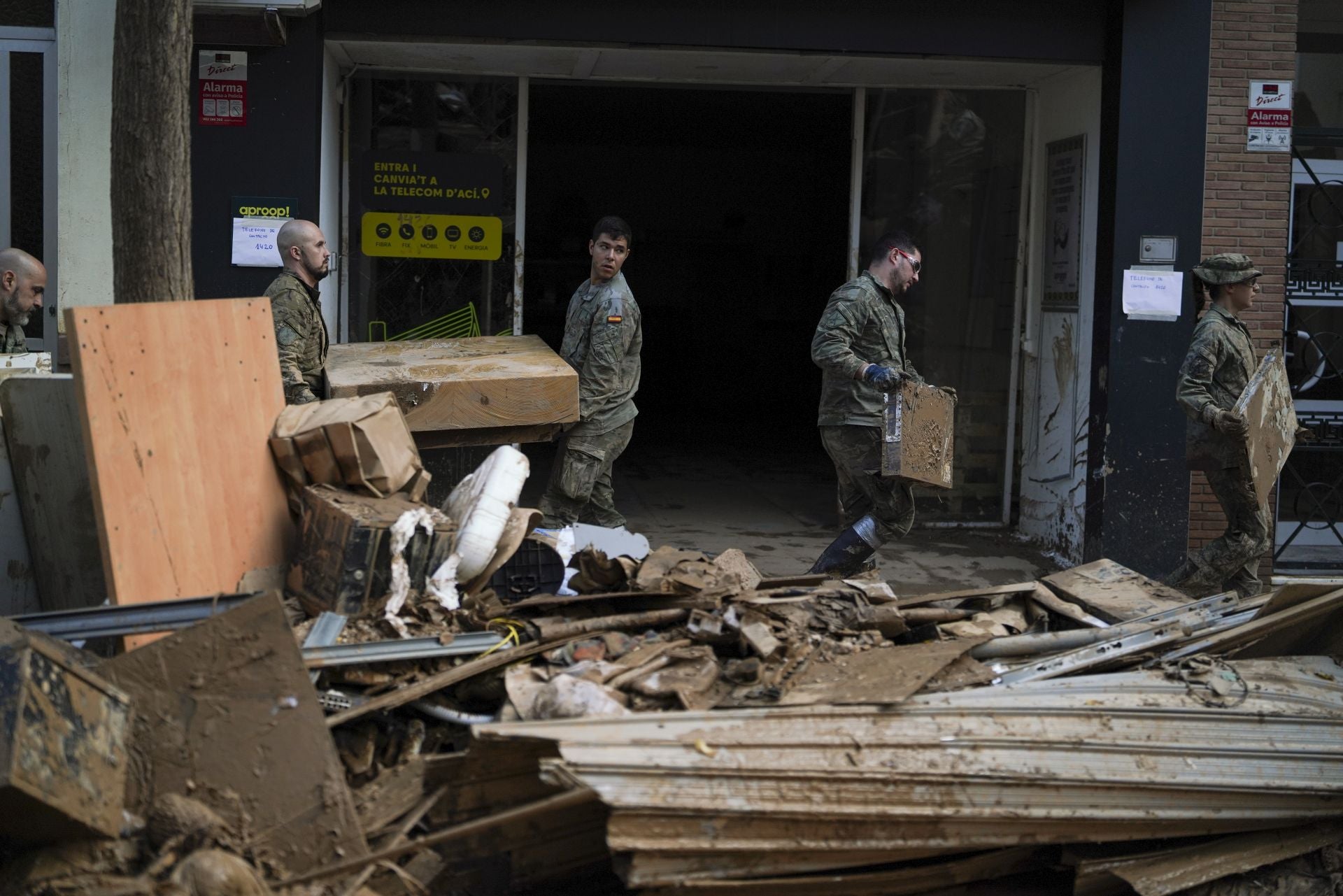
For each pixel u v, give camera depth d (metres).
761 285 17.09
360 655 3.87
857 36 7.59
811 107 12.30
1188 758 3.91
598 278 6.65
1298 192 8.38
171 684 3.43
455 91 8.20
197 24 6.80
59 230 7.07
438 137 8.19
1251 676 4.30
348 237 8.14
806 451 12.82
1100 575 5.32
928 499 9.05
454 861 3.53
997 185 8.85
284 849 3.34
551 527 6.61
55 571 4.84
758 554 8.07
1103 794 3.78
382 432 4.58
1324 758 4.06
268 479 4.54
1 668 3.04
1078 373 8.22
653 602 4.45
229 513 4.33
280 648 3.46
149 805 3.34
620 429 6.64
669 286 17.05
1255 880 3.91
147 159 4.72
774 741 3.55
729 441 13.52
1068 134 8.37
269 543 4.48
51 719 3.06
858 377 6.14
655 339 16.89
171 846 3.20
